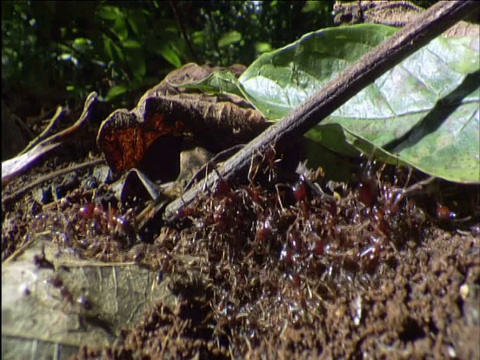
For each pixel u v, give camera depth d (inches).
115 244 7.4
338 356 6.1
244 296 7.1
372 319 6.1
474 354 5.3
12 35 12.8
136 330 6.6
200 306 7.0
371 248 6.7
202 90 9.2
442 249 6.4
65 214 8.2
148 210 8.0
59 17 12.4
